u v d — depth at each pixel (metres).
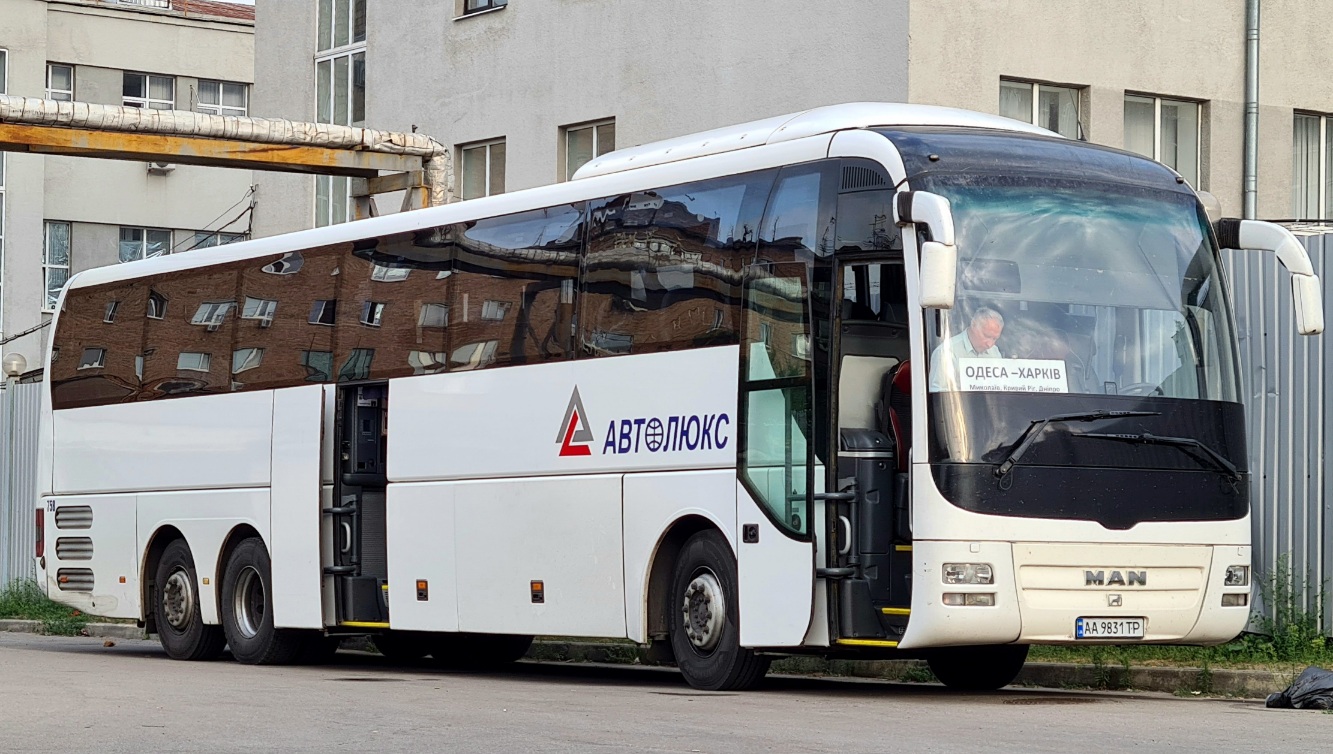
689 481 16.19
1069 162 15.28
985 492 14.16
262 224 42.50
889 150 14.77
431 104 36.50
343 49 39.88
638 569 16.73
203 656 23.44
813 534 14.91
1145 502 14.66
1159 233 15.36
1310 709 14.27
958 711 13.83
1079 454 14.47
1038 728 12.35
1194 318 15.30
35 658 22.67
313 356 21.44
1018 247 14.71
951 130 15.32
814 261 15.16
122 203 68.94
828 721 12.88
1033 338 14.58
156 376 24.20
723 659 15.96
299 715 13.48
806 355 15.09
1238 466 15.23
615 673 20.45
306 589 21.23
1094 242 15.02
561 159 33.50
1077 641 14.36
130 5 68.56
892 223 14.65
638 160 17.66
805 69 28.06
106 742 11.59
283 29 41.53
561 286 17.91
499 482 18.44
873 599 14.77
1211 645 15.78
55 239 67.94
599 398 17.27
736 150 16.34
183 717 13.33
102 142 28.09
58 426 26.12
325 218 40.94
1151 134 28.83
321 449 21.14
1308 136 30.28
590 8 32.62
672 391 16.45
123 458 24.70
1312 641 17.30
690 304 16.38
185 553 23.47
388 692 16.20
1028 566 14.24
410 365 19.84
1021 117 27.59
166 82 69.62
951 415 14.20
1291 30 29.77
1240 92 29.27
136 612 24.34
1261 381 18.19
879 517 14.84
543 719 13.07
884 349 15.07
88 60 67.75
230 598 22.50
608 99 32.19
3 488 34.97
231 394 22.77
